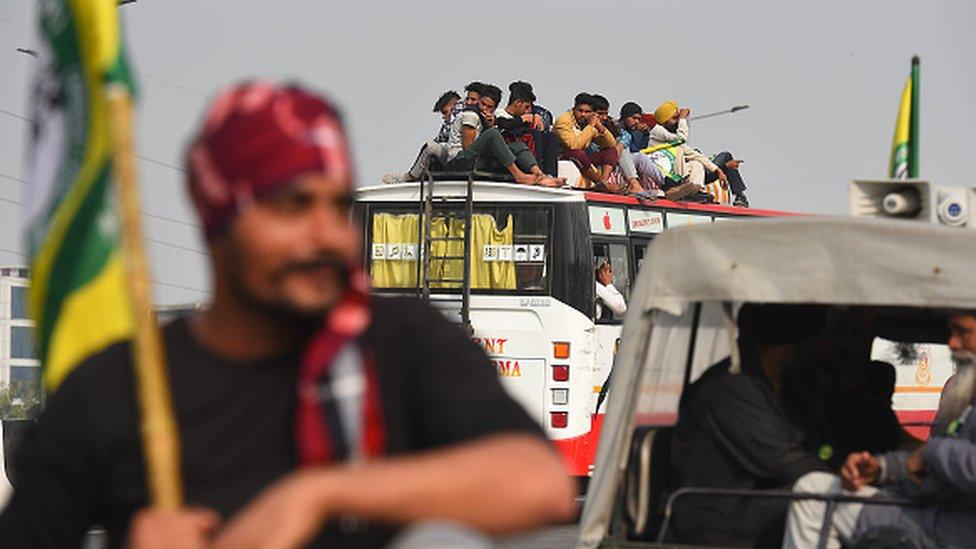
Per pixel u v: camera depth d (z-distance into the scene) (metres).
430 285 33.69
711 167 46.94
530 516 3.96
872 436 13.45
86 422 4.67
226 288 4.56
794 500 11.43
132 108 4.53
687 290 11.17
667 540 11.80
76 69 4.70
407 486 3.90
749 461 11.79
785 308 12.53
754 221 11.05
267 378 4.58
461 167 36.56
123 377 4.69
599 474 11.20
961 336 11.66
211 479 4.51
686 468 12.02
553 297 33.28
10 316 45.19
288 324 4.54
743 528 11.71
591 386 33.62
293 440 4.55
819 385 12.93
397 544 4.02
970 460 10.72
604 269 34.47
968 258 10.72
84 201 4.75
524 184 33.69
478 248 33.69
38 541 4.72
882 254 10.82
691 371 12.53
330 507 3.87
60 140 4.83
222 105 4.44
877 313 12.92
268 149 4.33
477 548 3.82
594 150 40.41
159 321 4.95
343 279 4.46
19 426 22.69
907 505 11.05
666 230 11.27
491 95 37.19
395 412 4.55
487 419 4.45
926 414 13.79
